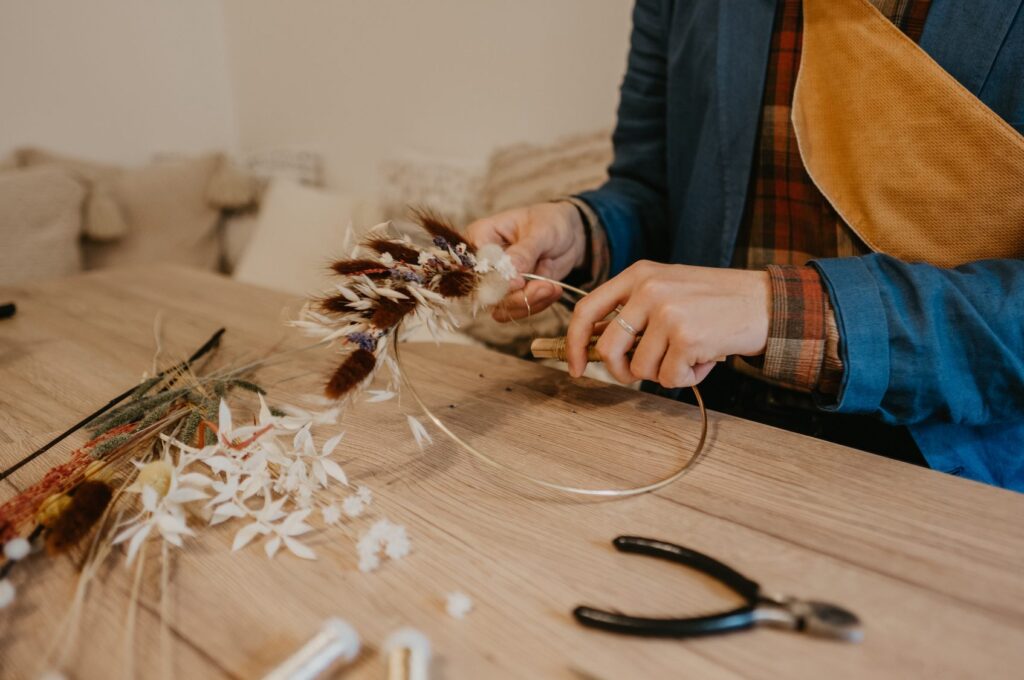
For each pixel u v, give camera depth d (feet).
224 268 7.59
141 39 7.71
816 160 2.47
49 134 7.09
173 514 1.44
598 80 5.43
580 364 1.98
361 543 1.37
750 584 1.26
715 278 1.85
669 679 1.10
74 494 1.51
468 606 1.24
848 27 2.29
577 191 5.25
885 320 1.74
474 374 2.41
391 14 6.72
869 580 1.31
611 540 1.45
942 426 2.09
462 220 6.24
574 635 1.19
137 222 6.70
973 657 1.13
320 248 6.35
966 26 2.08
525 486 1.67
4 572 1.36
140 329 2.96
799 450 1.83
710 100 2.74
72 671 1.13
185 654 1.16
